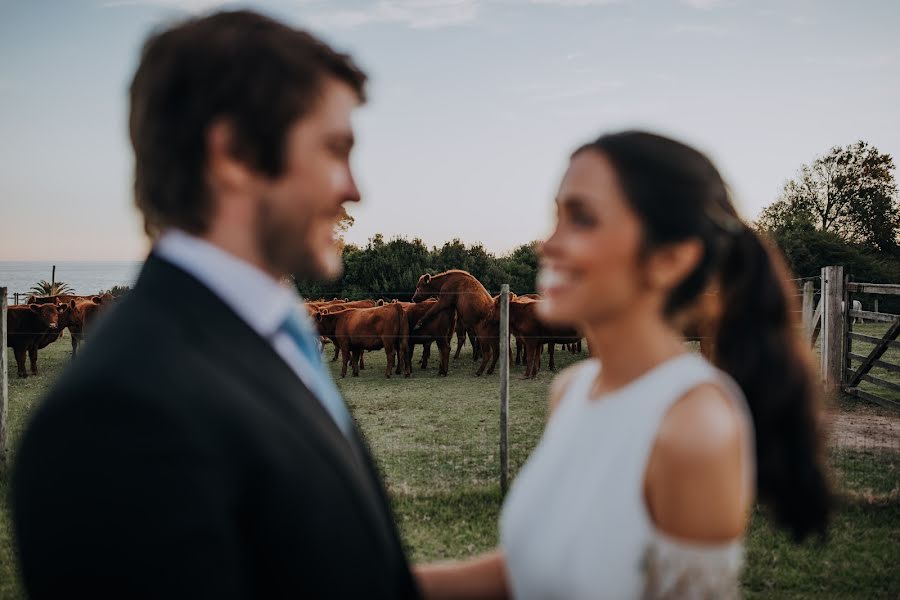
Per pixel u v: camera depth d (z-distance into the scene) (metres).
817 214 55.34
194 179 0.90
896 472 6.31
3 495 5.66
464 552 4.74
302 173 0.91
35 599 0.71
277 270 0.96
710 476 0.85
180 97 0.89
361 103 1.00
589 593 0.94
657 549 0.88
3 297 6.25
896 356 15.45
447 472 6.89
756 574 4.28
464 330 17.89
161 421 0.72
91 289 161.50
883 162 54.41
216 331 0.86
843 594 4.05
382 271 31.02
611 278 0.96
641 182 0.94
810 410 1.11
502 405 5.93
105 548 0.69
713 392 0.91
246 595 0.77
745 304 1.10
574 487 1.00
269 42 0.90
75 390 0.71
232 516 0.76
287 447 0.82
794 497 1.11
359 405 11.19
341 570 0.84
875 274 40.72
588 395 1.11
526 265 33.78
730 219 1.01
